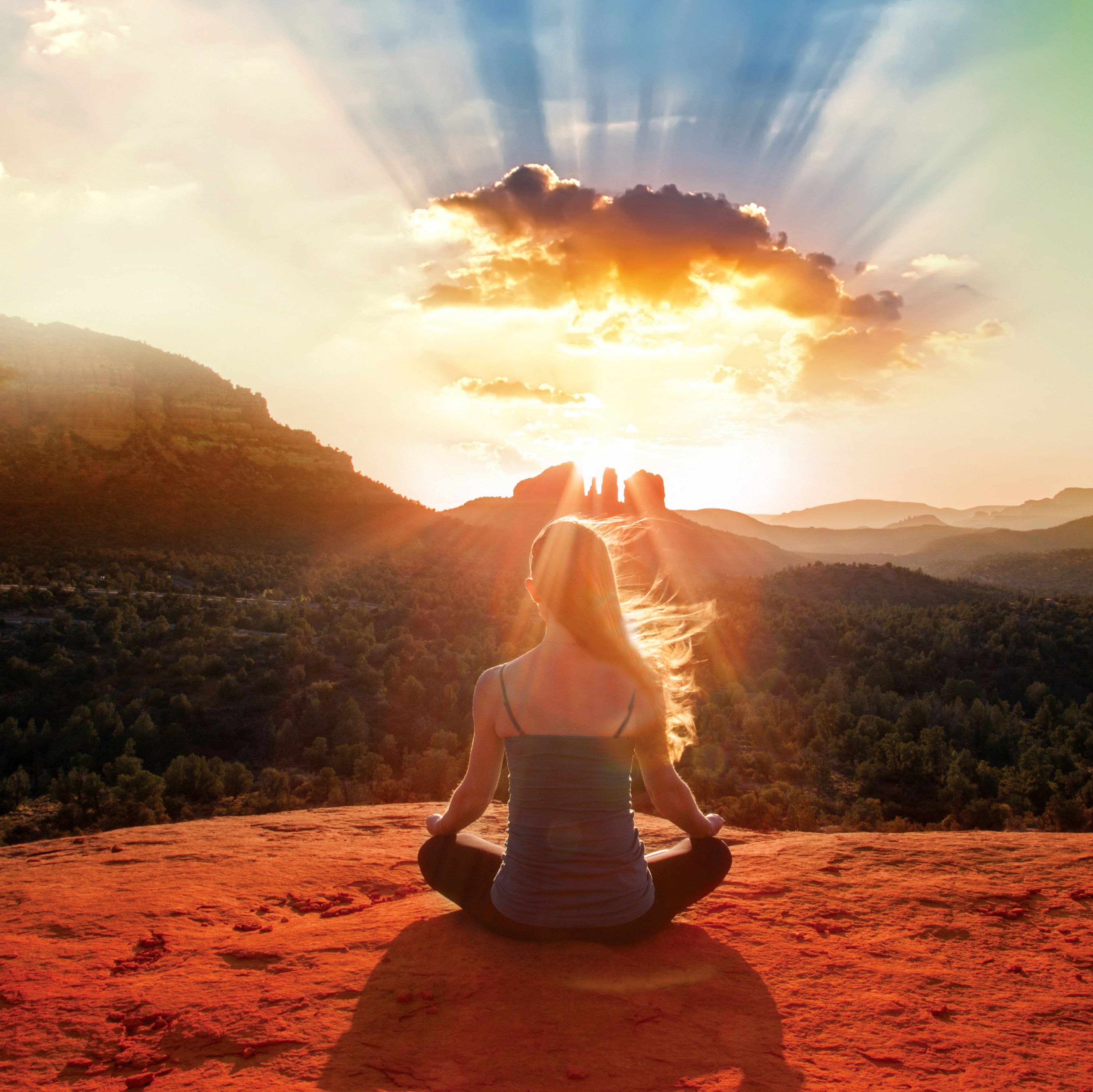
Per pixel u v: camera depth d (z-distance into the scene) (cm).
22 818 4325
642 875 248
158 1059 189
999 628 10006
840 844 389
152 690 6212
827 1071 179
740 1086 172
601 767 238
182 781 4619
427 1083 175
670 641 261
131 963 251
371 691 6444
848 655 9025
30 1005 221
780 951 255
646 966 240
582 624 236
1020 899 304
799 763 5578
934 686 8562
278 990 226
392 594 10769
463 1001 215
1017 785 4966
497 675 248
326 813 514
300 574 12812
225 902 318
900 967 244
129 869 369
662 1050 190
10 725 5406
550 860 238
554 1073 179
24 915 301
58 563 12406
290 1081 175
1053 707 7450
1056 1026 204
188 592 10656
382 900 320
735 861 368
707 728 6003
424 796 4631
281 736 5681
